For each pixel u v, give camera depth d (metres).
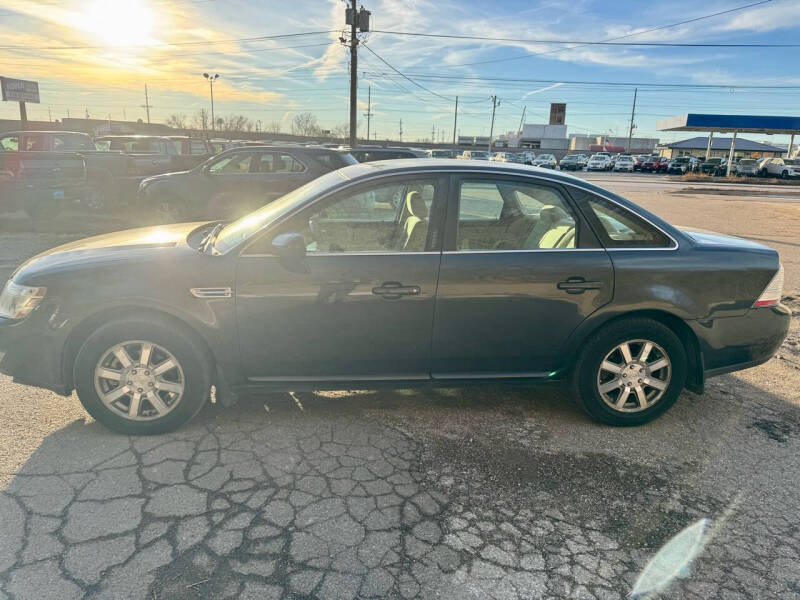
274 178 9.87
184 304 3.10
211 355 3.29
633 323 3.37
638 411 3.53
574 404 3.88
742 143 70.81
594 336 3.40
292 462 3.05
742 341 3.53
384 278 3.17
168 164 13.42
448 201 3.29
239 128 101.56
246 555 2.36
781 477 3.07
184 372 3.19
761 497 2.89
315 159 9.88
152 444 3.19
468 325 3.29
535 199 3.35
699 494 2.90
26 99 37.34
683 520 2.69
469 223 3.29
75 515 2.57
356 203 3.30
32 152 10.65
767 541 2.56
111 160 12.40
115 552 2.35
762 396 4.08
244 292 3.12
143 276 3.09
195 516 2.59
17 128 41.12
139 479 2.86
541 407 3.82
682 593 2.25
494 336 3.32
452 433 3.43
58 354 3.13
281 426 3.43
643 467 3.13
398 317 3.23
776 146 71.88
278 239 2.99
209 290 3.11
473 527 2.59
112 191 12.48
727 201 21.88
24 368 3.18
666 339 3.41
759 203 21.14
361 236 3.32
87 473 2.89
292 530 2.52
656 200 21.64
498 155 50.97
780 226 13.84
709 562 2.42
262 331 3.19
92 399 3.18
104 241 3.60
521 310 3.29
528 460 3.16
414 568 2.32
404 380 3.39
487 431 3.47
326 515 2.63
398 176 3.32
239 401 3.74
